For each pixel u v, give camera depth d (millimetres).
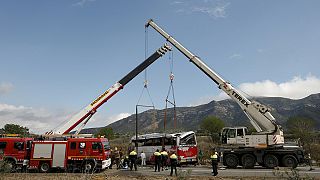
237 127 27172
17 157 24047
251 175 20219
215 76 28109
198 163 31766
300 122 44250
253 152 26344
